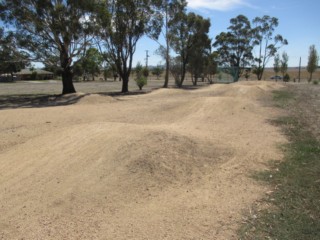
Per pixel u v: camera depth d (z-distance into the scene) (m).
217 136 9.51
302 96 23.92
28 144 8.25
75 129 8.65
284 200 5.37
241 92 24.53
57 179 5.95
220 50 64.69
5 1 22.36
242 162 7.32
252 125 11.65
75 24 22.75
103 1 25.06
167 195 5.56
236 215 4.87
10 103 21.41
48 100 22.17
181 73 44.88
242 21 62.78
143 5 29.39
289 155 7.89
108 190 5.55
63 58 25.11
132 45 31.66
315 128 11.22
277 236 4.29
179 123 11.70
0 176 6.30
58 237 4.25
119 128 8.02
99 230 4.41
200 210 5.03
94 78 83.44
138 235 4.30
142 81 35.38
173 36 41.28
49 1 22.14
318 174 6.52
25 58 24.38
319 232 4.37
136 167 6.24
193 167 6.71
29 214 4.83
